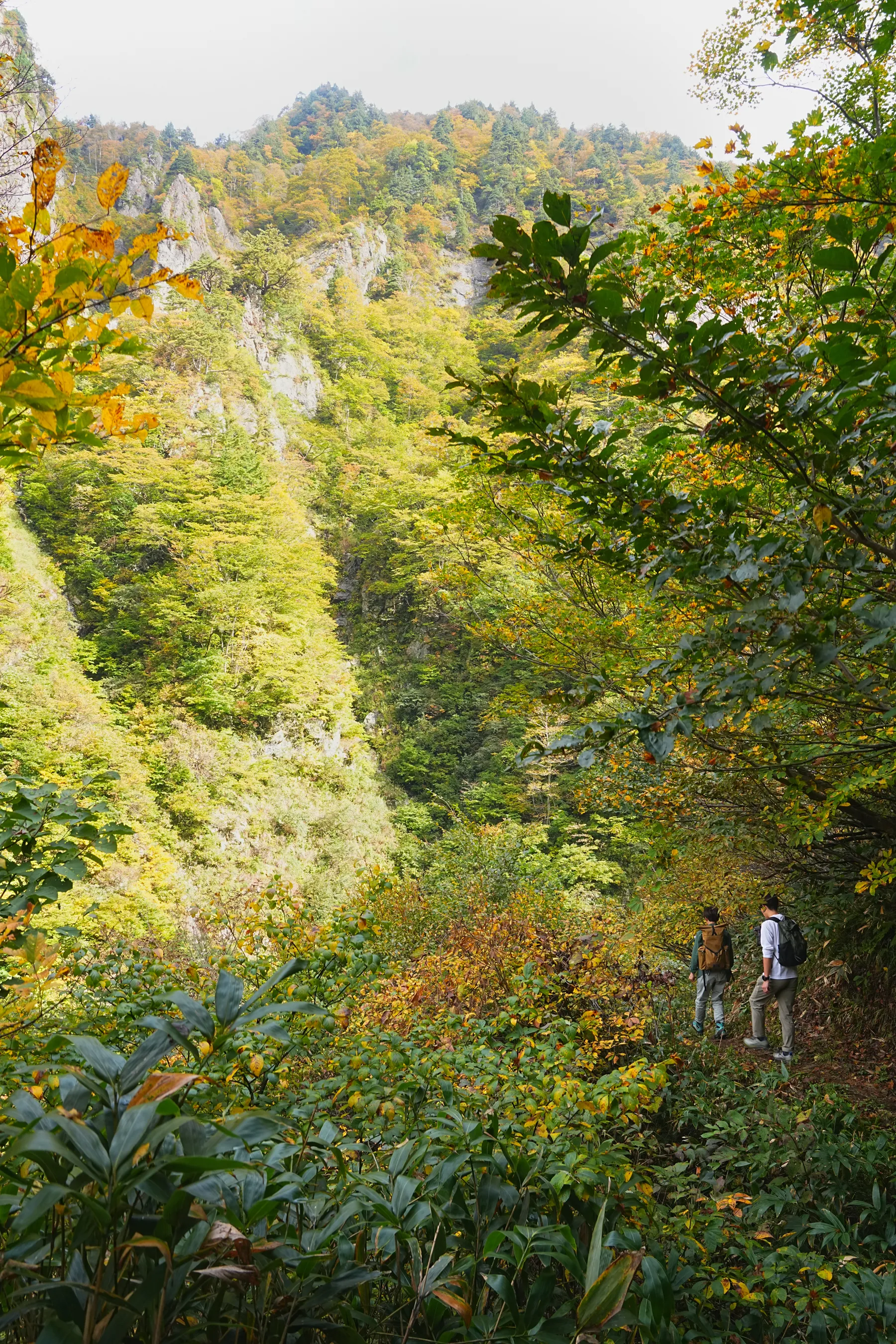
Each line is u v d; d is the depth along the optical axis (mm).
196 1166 806
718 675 2057
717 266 3973
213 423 44625
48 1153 923
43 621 31375
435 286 80250
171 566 36625
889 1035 5754
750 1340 2227
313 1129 1904
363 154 98750
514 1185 1706
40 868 2111
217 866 25812
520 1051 3070
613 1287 1187
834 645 1900
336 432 54969
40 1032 2600
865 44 4129
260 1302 1133
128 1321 842
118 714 29953
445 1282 1316
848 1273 2586
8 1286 944
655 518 2279
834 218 1595
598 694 2449
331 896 25359
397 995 4547
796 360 1856
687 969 7457
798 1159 3479
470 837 12094
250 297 58344
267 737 32969
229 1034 1077
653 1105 2594
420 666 39156
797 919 7445
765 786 4363
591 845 18938
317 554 41375
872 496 2223
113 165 1245
